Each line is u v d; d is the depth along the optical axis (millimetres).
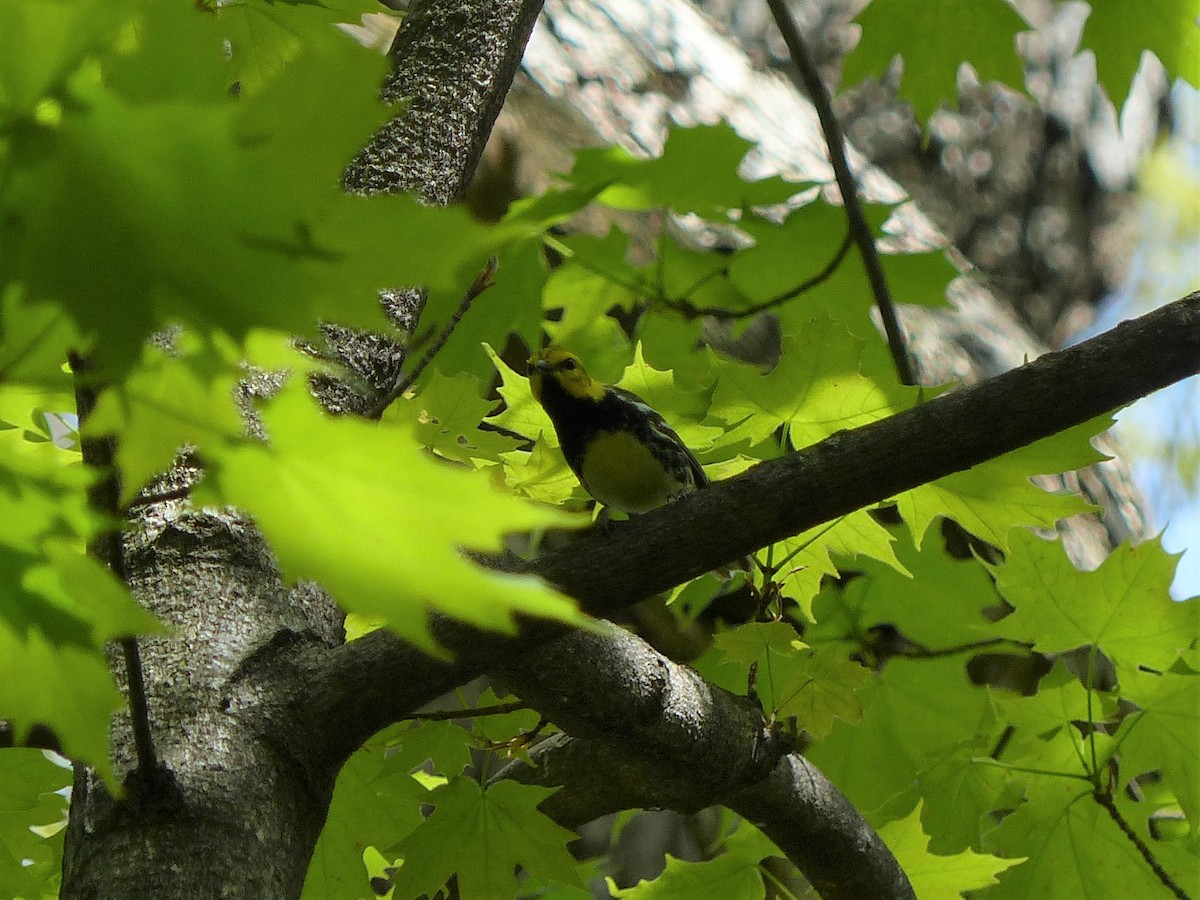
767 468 3430
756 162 8266
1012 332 9609
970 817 5266
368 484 1498
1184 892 4898
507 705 4086
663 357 6004
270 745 3080
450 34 4711
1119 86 5777
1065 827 5102
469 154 4539
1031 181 18047
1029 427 3367
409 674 3240
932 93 6020
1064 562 4938
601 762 5098
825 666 4141
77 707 1995
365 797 4375
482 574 1465
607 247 5676
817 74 6055
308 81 1335
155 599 3236
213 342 1465
